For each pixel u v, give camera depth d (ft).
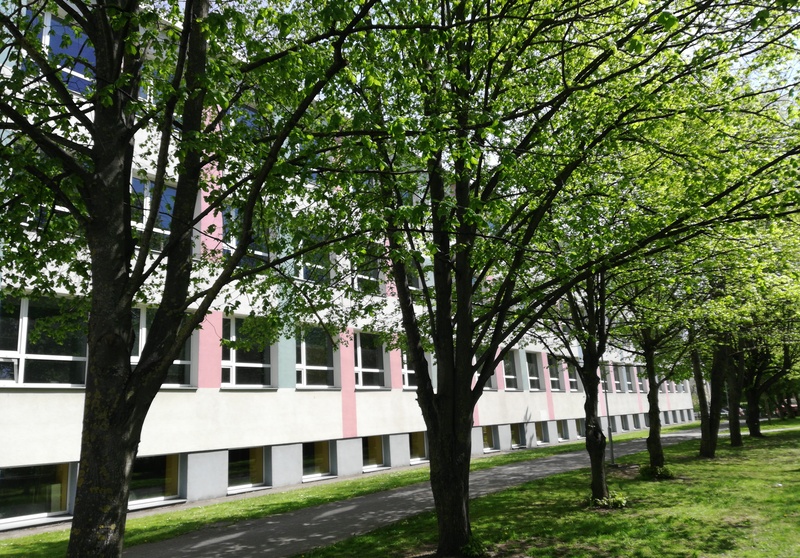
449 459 26.66
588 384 38.52
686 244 33.73
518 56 27.91
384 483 53.36
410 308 28.89
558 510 35.88
